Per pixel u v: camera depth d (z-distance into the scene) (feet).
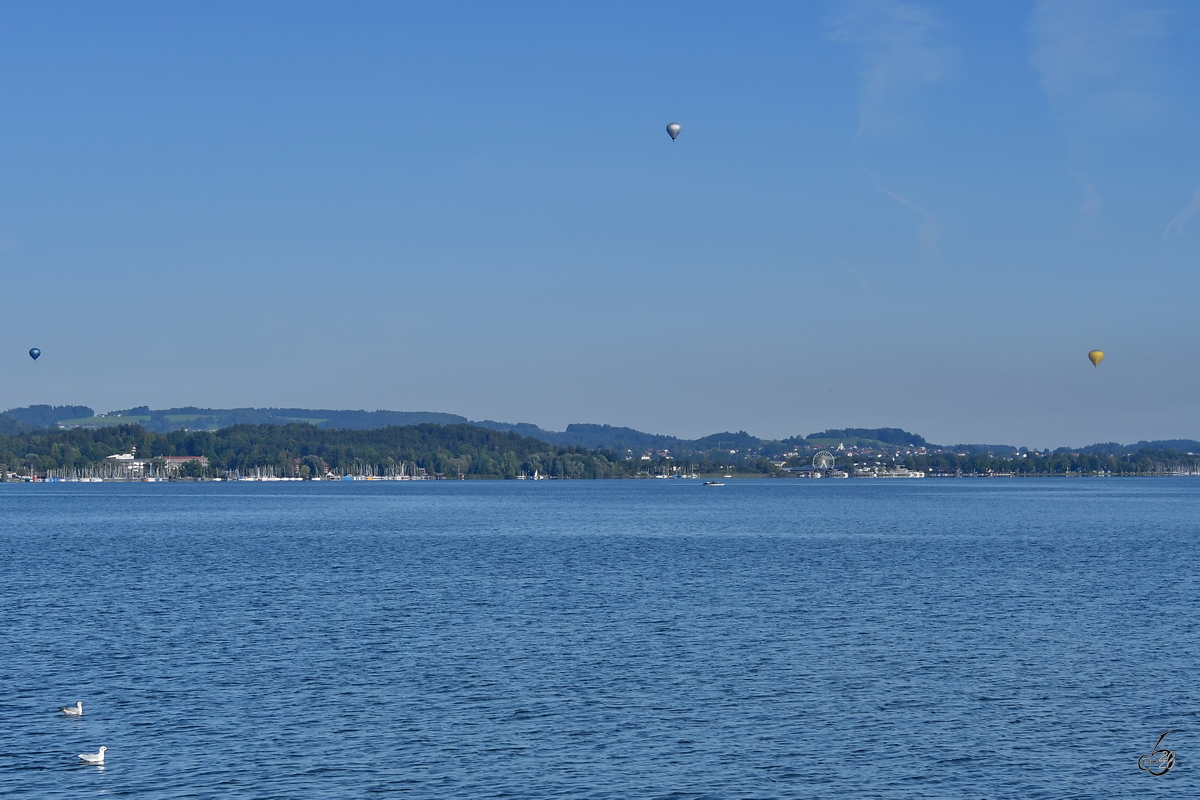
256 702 176.04
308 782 139.95
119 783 139.23
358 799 134.41
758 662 205.87
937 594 303.48
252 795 135.44
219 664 203.92
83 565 396.78
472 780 140.87
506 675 194.70
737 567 384.06
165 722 165.07
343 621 253.65
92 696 179.83
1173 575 355.56
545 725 163.84
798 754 151.12
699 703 175.94
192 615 263.70
